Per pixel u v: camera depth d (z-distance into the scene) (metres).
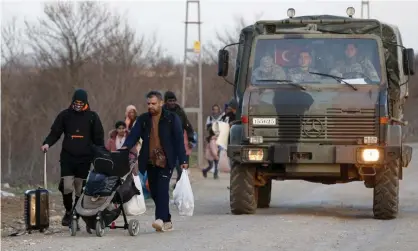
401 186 44.25
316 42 29.91
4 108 87.25
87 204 24.36
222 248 21.61
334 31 30.39
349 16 32.78
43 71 91.44
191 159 69.06
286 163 28.59
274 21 30.42
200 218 29.05
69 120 26.48
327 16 32.69
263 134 28.77
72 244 22.72
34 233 25.72
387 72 30.73
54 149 69.38
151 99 24.67
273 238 23.27
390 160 27.89
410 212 31.52
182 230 25.45
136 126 24.92
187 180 29.19
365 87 28.89
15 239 24.19
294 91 28.98
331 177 29.58
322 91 28.84
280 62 29.81
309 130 28.50
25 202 25.75
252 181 29.91
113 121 85.75
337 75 29.39
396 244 22.36
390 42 30.86
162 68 99.69
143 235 24.42
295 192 42.06
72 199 27.33
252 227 25.72
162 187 25.05
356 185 45.06
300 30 30.19
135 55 93.25
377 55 29.55
